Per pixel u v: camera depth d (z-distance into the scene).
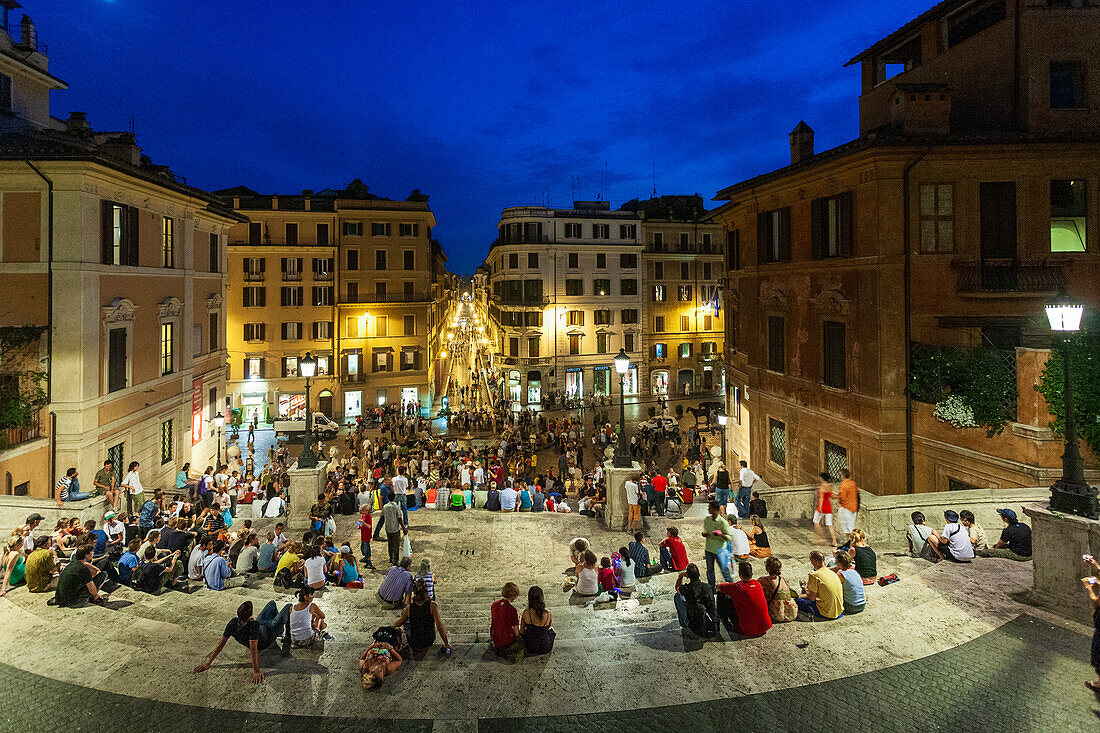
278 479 23.12
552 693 7.48
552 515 17.95
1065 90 17.88
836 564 9.83
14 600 10.41
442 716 7.06
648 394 61.97
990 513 12.84
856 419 18.11
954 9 20.17
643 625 9.51
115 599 10.70
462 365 71.38
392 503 13.83
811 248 20.20
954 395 15.39
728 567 11.04
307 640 8.73
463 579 12.88
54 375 18.92
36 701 7.31
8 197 18.97
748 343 25.16
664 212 63.97
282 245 50.47
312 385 51.34
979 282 16.62
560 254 59.06
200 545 12.24
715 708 7.13
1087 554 8.57
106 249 20.55
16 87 23.72
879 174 16.91
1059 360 13.08
